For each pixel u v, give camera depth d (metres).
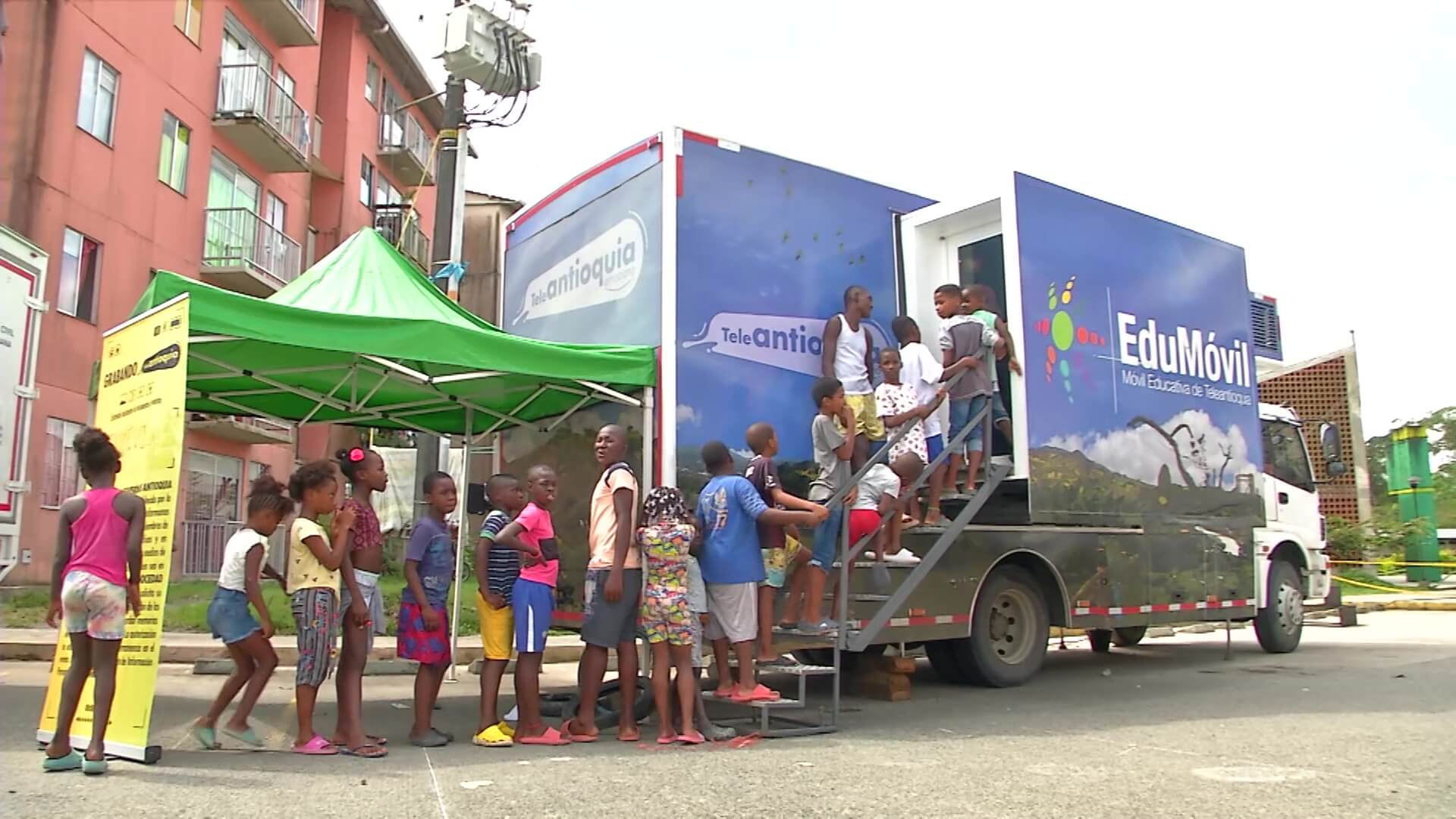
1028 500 8.24
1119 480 8.99
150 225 19.41
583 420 8.02
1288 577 11.43
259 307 6.02
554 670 10.78
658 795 4.80
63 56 16.95
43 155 16.50
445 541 6.25
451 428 9.60
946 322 8.30
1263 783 5.11
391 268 7.90
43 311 9.26
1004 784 5.07
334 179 27.44
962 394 8.16
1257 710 7.54
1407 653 11.62
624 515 6.17
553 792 4.84
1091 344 8.88
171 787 4.89
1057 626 9.04
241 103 22.02
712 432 7.23
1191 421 9.89
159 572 5.40
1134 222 9.48
